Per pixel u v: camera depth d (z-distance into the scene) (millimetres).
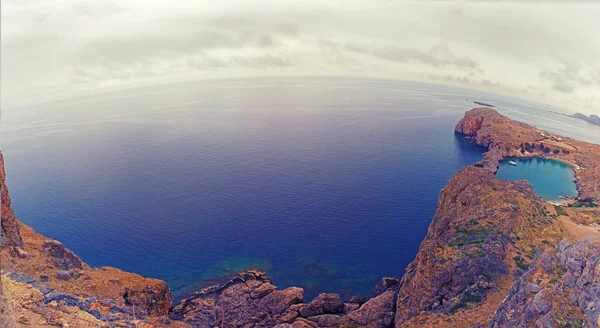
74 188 190375
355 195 177875
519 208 94125
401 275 114438
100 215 159250
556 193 162000
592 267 44812
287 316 88312
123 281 67250
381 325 84250
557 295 47000
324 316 87312
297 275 113625
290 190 184125
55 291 50250
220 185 191000
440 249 85812
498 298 69438
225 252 128250
